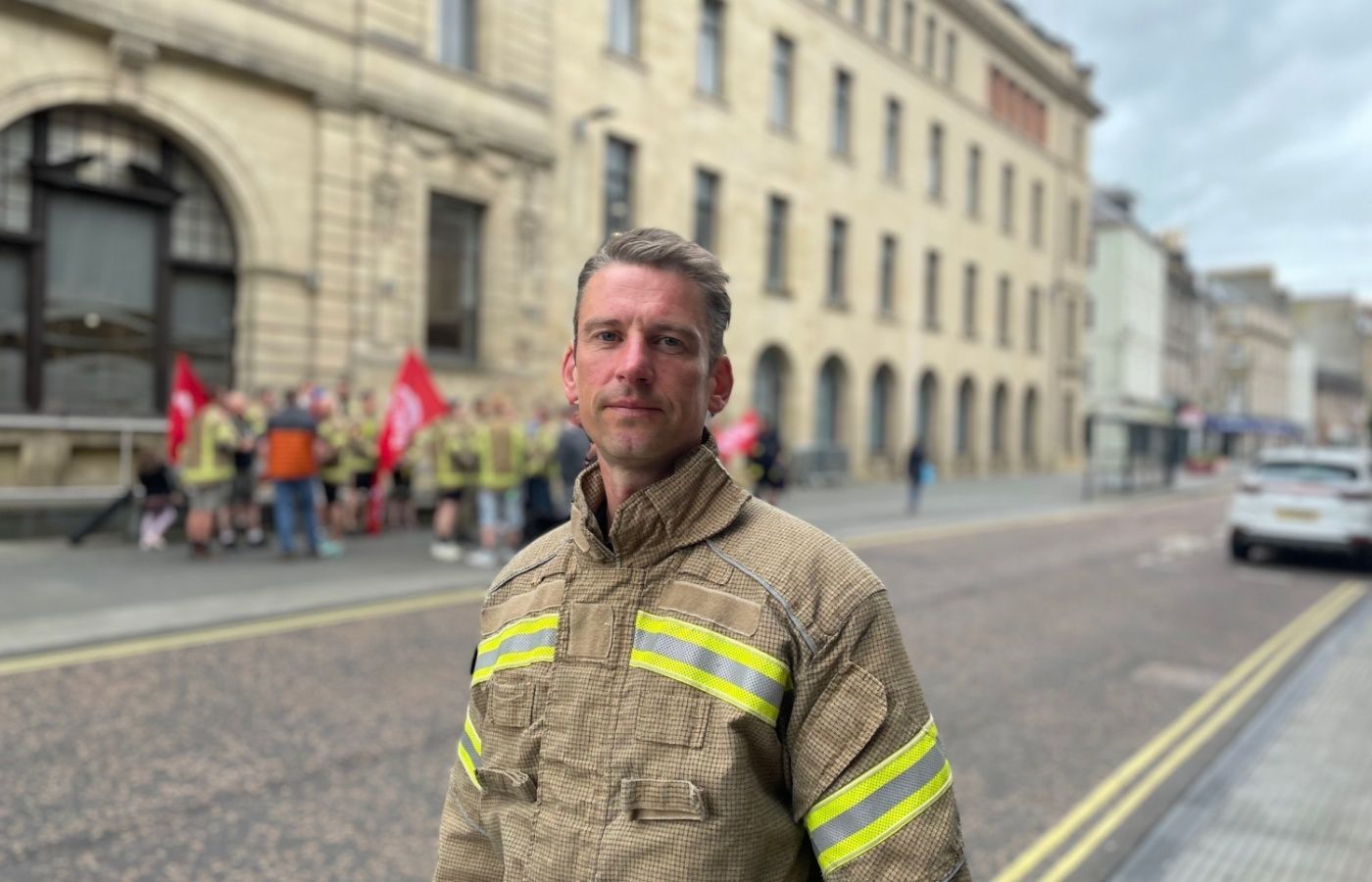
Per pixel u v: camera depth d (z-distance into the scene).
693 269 1.32
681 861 1.18
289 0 12.79
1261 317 75.44
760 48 22.23
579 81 17.52
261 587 8.52
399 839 3.84
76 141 11.41
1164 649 7.75
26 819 3.83
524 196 16.17
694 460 1.31
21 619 6.95
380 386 14.03
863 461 26.17
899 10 27.52
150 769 4.39
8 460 10.95
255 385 12.74
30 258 11.12
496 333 15.80
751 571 1.27
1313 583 11.62
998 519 18.03
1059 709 5.98
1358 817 4.29
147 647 6.38
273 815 3.99
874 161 26.39
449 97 14.76
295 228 13.15
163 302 12.23
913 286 28.30
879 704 1.22
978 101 31.70
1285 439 80.19
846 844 1.19
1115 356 48.00
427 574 9.60
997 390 34.28
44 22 10.74
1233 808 4.39
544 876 1.26
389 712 5.33
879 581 1.31
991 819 4.27
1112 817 4.30
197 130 12.06
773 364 23.58
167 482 10.66
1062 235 37.84
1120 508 22.84
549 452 10.39
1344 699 6.33
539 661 1.34
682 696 1.23
